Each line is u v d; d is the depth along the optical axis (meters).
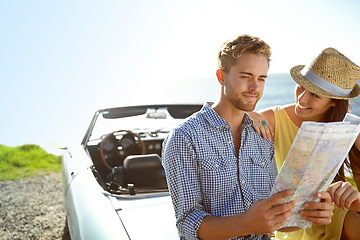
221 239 1.33
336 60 1.77
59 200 5.56
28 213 4.98
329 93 1.79
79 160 3.03
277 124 2.11
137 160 2.73
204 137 1.47
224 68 1.46
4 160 8.95
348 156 1.90
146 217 2.01
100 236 1.87
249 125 1.57
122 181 2.82
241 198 1.49
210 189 1.46
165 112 3.92
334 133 1.20
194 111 3.97
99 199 2.24
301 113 1.95
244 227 1.27
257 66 1.41
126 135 3.85
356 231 1.86
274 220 1.25
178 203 1.46
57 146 3.40
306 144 1.19
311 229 2.00
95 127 3.78
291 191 1.22
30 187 6.50
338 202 1.48
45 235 4.16
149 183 2.79
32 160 9.08
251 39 1.43
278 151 2.12
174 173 1.44
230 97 1.46
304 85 1.84
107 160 3.79
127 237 1.82
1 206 5.36
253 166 1.56
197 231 1.36
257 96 1.44
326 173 1.31
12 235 4.20
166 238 1.82
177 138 1.44
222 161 1.47
